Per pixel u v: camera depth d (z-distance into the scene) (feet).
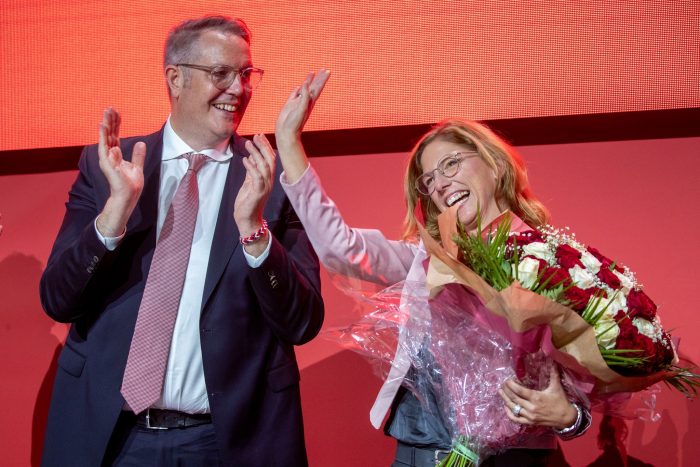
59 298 15.58
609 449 19.35
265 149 15.35
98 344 15.72
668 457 19.03
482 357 13.43
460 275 12.87
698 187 19.44
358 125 20.99
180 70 16.53
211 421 15.89
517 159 16.81
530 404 13.03
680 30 19.52
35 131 22.65
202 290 15.98
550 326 12.50
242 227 15.26
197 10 21.81
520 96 20.21
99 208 16.33
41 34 22.70
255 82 17.10
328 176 21.39
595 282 13.34
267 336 16.22
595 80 19.88
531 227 16.20
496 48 20.38
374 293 15.34
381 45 20.97
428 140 16.72
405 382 14.47
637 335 13.01
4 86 22.75
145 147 15.72
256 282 15.37
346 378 20.81
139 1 22.12
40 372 22.15
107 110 15.52
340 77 21.13
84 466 15.24
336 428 20.77
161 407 15.66
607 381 13.11
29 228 22.59
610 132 20.06
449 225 13.93
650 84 19.60
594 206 19.85
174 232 16.06
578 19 19.98
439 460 14.26
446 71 20.59
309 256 17.02
